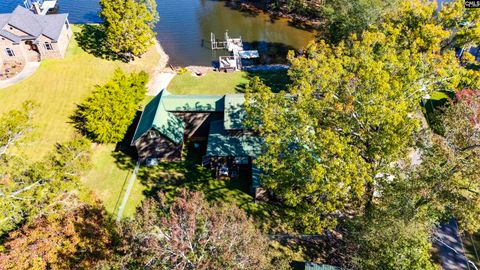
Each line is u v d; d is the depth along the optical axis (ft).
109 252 106.11
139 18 223.10
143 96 192.44
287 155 119.75
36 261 96.63
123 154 169.07
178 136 162.81
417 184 108.27
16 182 112.16
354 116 118.83
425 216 111.14
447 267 123.54
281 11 318.45
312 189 107.86
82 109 191.01
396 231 102.83
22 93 197.88
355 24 207.92
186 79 227.61
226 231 95.45
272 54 260.42
